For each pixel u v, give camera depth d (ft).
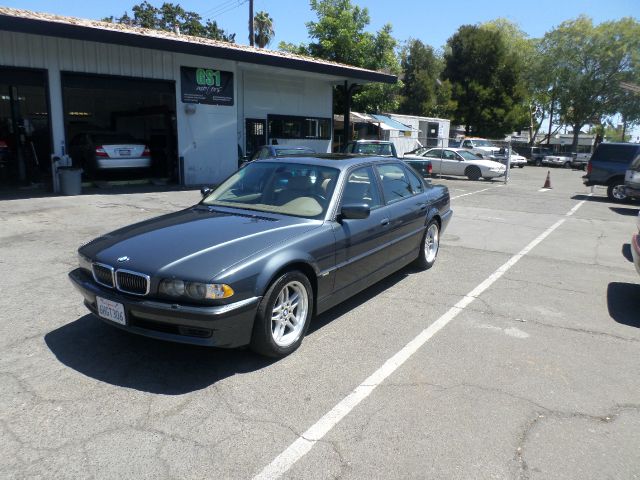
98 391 11.25
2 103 69.05
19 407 10.53
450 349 13.93
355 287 16.01
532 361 13.34
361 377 12.21
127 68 46.01
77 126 55.31
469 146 105.60
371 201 17.22
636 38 153.69
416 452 9.39
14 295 17.35
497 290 19.49
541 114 184.44
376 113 105.91
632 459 9.36
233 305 11.36
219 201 16.58
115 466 8.79
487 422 10.43
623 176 50.42
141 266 11.74
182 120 50.90
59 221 30.27
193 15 152.56
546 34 166.09
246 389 11.50
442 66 150.92
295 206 15.35
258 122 62.90
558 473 8.92
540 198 52.65
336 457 9.19
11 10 43.75
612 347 14.39
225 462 8.97
